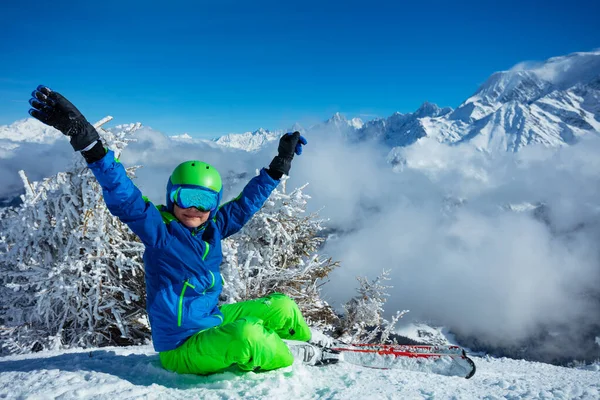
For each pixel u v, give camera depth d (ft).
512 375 12.17
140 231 8.86
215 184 9.38
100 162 8.30
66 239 22.61
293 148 11.23
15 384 8.54
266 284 26.45
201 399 7.89
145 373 9.71
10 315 23.27
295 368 9.72
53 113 8.00
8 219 22.97
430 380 9.58
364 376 9.62
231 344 8.84
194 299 9.57
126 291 21.85
